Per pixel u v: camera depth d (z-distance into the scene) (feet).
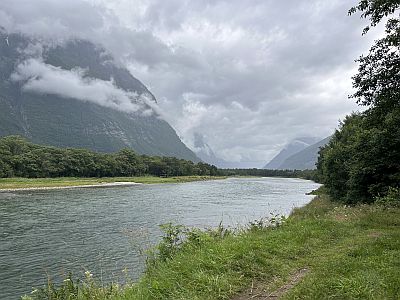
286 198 193.47
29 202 175.22
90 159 428.56
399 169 81.66
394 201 64.64
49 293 29.73
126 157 488.44
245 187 317.01
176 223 103.55
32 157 370.94
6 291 52.70
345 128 149.59
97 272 59.82
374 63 50.96
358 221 50.62
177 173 552.82
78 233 95.45
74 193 233.96
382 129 72.79
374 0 44.16
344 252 31.37
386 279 22.47
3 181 312.29
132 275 56.34
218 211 132.98
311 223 47.60
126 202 174.19
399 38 46.06
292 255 30.96
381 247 32.45
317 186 338.13
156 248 34.01
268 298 21.65
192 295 21.56
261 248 31.60
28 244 82.74
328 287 21.62
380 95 51.24
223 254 28.25
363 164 88.17
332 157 123.44
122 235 91.66
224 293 22.09
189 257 28.53
